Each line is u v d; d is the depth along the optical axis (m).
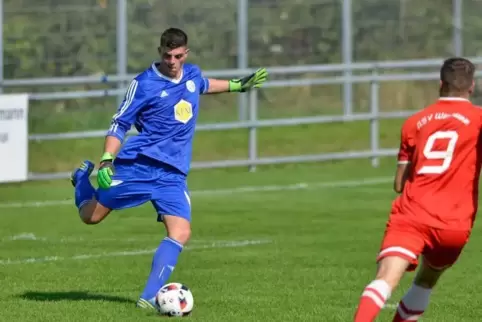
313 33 60.12
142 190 24.44
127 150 24.50
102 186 23.73
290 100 64.44
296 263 31.41
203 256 32.72
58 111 56.50
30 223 40.47
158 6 57.53
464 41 63.69
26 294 26.69
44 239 36.53
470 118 19.42
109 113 57.62
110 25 55.59
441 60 58.03
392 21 62.44
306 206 44.28
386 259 18.97
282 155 61.41
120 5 55.06
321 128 66.31
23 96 48.50
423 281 20.41
